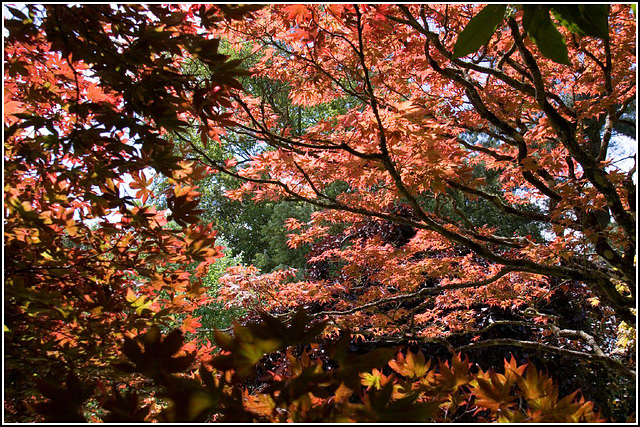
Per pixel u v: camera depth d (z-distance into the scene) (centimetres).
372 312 387
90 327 170
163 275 196
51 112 199
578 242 280
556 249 281
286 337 103
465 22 321
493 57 364
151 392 174
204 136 179
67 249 184
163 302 201
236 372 103
